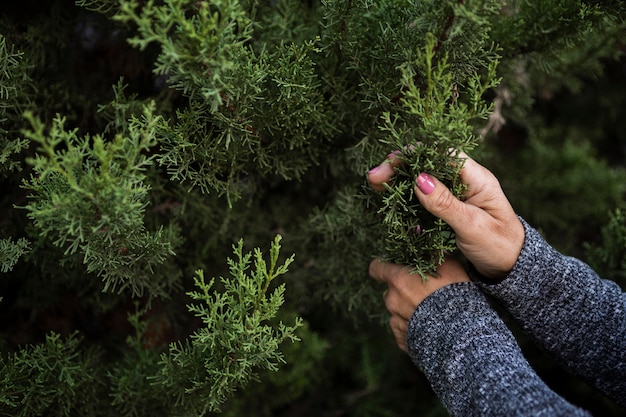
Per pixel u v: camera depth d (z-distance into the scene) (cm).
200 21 48
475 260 59
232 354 55
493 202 58
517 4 75
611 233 78
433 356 57
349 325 94
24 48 69
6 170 61
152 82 75
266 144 67
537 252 58
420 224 59
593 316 59
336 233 74
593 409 93
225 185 64
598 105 128
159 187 70
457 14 49
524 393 50
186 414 64
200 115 60
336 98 66
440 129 50
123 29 67
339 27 60
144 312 74
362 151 66
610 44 82
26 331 79
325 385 98
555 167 112
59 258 69
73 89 72
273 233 82
